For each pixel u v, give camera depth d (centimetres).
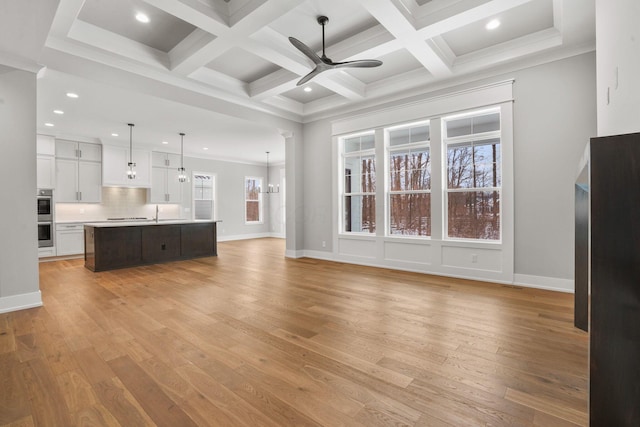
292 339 256
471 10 299
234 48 403
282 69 463
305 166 669
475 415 163
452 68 432
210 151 919
